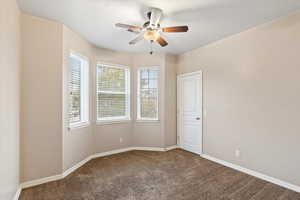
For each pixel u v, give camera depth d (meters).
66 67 2.76
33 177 2.39
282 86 2.40
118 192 2.25
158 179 2.63
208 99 3.57
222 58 3.27
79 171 2.92
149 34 2.36
